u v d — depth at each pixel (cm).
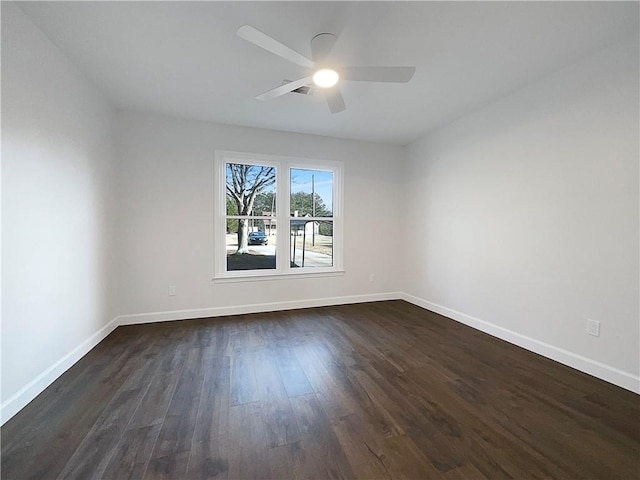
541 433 166
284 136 408
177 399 197
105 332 308
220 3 179
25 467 140
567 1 176
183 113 345
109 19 192
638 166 206
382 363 253
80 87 256
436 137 402
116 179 335
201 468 140
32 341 195
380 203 465
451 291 378
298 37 210
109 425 170
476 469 141
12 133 178
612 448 154
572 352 246
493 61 240
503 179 306
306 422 174
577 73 239
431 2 177
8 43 174
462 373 235
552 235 261
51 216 216
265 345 290
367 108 331
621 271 216
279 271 415
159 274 357
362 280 459
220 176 382
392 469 140
